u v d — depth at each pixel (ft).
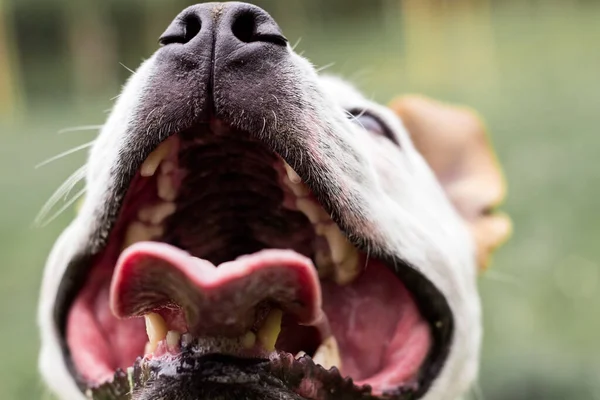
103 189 1.56
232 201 1.68
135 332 1.73
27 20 11.18
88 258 1.64
